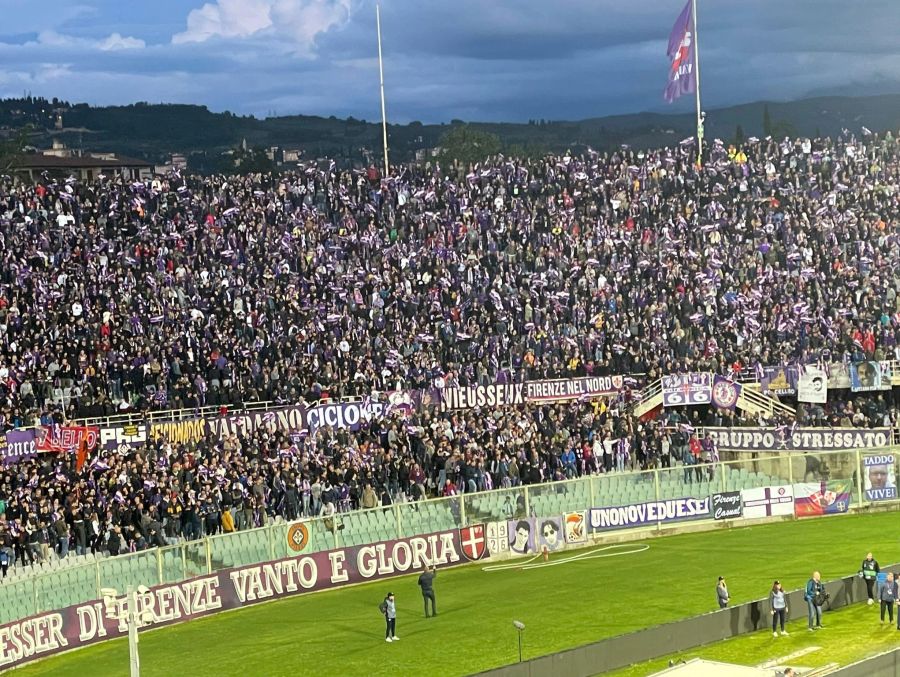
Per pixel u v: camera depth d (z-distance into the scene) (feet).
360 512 206.90
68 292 254.88
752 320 279.90
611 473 232.12
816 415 264.72
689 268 295.89
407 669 153.89
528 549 222.28
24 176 522.06
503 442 233.96
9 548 183.11
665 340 275.59
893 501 246.27
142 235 279.28
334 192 311.88
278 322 262.26
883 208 319.06
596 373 266.16
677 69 359.87
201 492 202.18
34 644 166.20
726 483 239.30
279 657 162.20
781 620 162.91
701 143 354.33
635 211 317.22
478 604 186.91
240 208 297.33
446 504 215.72
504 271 292.40
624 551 221.66
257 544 195.83
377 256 292.40
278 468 213.05
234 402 237.25
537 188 324.19
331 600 195.42
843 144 346.95
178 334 249.55
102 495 197.57
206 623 184.34
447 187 319.68
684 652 155.94
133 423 222.48
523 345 267.39
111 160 567.18
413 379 253.85
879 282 294.25
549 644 162.30
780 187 327.47
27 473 200.34
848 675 133.59
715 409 266.98
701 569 202.90
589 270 294.05
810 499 243.60
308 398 241.14
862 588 179.01
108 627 176.24
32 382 230.48
